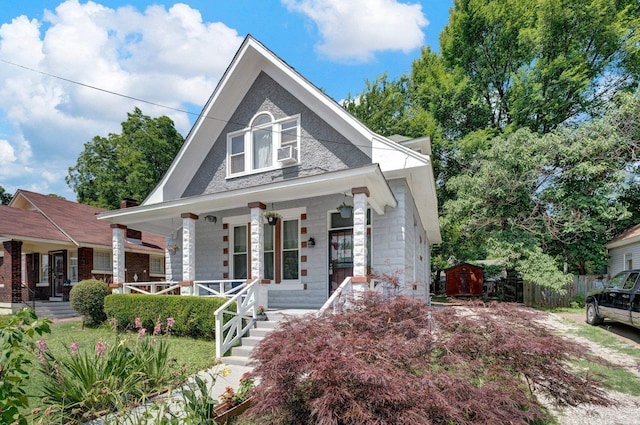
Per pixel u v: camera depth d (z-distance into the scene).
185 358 6.82
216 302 8.18
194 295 9.20
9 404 2.67
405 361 3.29
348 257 9.56
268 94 10.59
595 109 21.94
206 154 11.43
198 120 10.92
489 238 18.72
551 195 18.27
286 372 3.09
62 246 15.96
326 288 9.60
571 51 21.44
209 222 11.53
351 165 9.19
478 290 21.27
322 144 9.63
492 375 3.57
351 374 2.86
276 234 10.45
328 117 9.60
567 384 3.82
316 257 9.84
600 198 17.55
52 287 16.81
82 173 32.22
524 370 3.75
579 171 17.39
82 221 17.75
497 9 23.44
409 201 9.90
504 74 24.50
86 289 10.63
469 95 23.86
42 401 4.47
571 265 20.42
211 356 7.01
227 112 11.13
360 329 3.95
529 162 17.69
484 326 4.11
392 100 25.09
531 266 17.02
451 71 25.83
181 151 11.09
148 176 30.58
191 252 9.81
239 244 11.30
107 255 17.16
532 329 4.18
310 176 7.68
